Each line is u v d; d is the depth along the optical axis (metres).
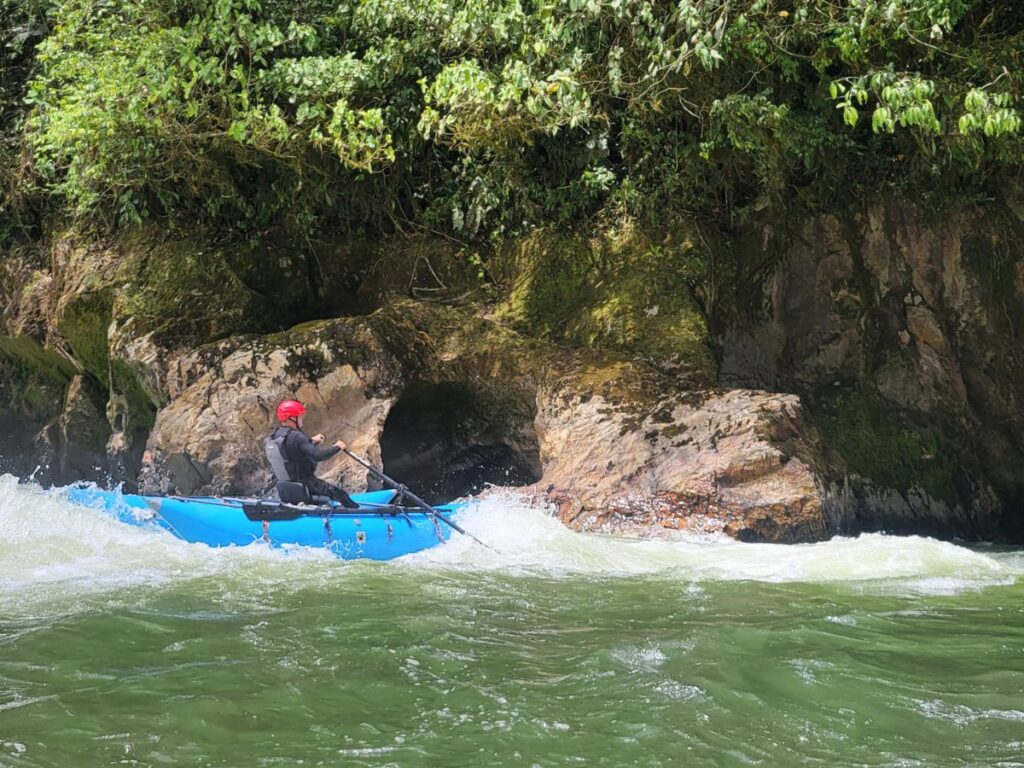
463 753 3.60
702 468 8.89
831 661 4.70
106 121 10.60
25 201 13.95
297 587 6.36
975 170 10.52
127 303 11.83
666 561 7.46
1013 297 10.79
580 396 10.01
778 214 11.27
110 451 12.16
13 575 6.45
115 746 3.63
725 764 3.53
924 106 7.77
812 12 8.75
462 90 9.63
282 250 12.32
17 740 3.66
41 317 13.18
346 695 4.19
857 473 10.40
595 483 9.20
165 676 4.39
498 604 5.96
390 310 11.20
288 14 11.45
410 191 12.28
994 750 3.66
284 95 11.38
